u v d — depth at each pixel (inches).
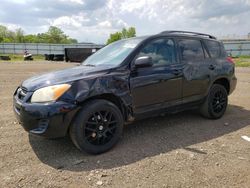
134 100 164.4
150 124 202.5
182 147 160.2
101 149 150.9
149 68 171.5
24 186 119.4
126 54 169.8
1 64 836.6
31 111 139.6
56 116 137.6
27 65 812.0
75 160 143.8
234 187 117.6
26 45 1916.8
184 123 205.5
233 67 230.4
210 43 218.8
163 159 144.1
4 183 121.6
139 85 165.2
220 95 217.2
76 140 144.6
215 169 133.3
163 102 180.1
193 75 194.9
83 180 124.0
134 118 167.8
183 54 194.2
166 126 198.4
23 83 161.0
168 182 121.6
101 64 175.0
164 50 184.4
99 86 149.6
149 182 121.9
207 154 150.5
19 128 193.0
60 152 154.0
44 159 145.3
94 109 147.0
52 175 128.6
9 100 282.0
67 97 140.5
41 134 139.8
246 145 163.9
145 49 174.6
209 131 188.4
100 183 121.4
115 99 160.6
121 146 161.9
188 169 133.3
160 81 174.9
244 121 212.4
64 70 170.9
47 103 138.4
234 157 146.9
